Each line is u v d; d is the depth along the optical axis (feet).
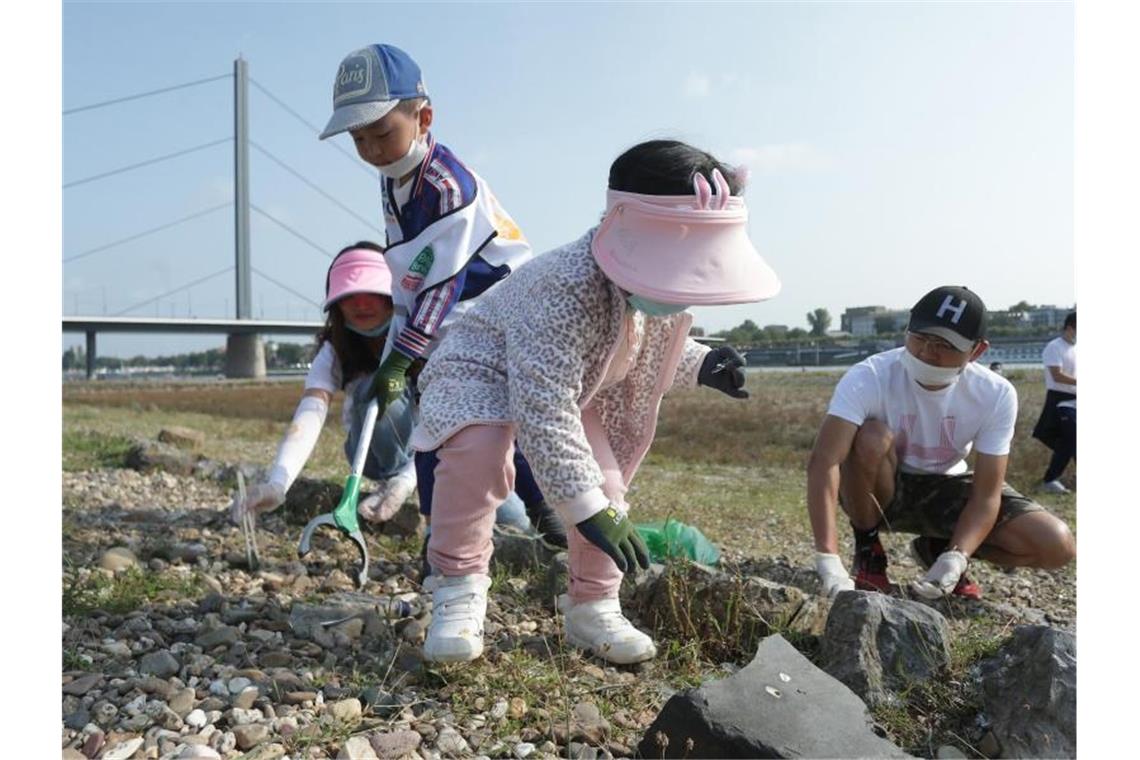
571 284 8.09
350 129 10.49
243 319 185.78
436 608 8.66
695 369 9.29
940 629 8.38
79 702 7.77
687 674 8.86
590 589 9.16
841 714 7.02
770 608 9.49
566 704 7.69
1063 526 11.69
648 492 24.35
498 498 8.66
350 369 12.74
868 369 11.98
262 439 40.16
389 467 13.21
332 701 8.03
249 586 11.66
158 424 47.91
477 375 8.68
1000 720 7.59
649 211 7.69
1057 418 26.20
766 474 32.35
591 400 9.14
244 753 7.06
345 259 12.61
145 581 11.35
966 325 11.13
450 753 7.22
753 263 7.88
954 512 12.13
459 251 11.00
